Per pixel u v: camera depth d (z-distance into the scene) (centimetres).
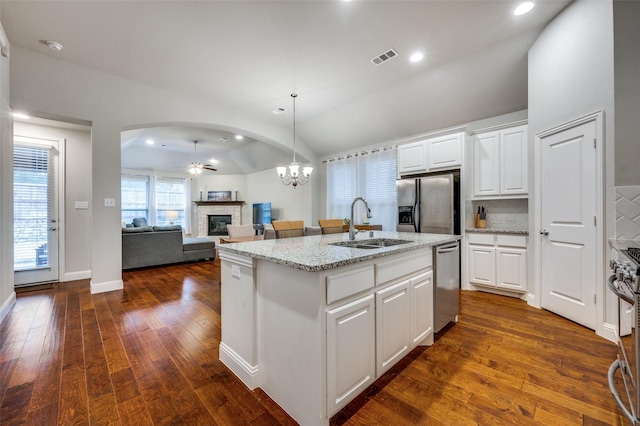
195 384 176
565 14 259
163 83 385
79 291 375
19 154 401
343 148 604
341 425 141
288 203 761
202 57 323
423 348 221
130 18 260
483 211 410
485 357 206
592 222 243
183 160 870
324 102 452
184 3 241
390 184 532
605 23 226
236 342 188
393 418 145
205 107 443
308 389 139
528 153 315
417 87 393
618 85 224
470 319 280
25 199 406
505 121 396
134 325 265
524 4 249
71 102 335
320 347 134
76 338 238
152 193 865
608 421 141
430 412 150
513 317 283
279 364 158
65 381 177
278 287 158
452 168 399
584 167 249
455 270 269
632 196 223
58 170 430
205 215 933
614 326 227
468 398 160
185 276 459
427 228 411
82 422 142
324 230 345
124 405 155
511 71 336
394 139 525
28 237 408
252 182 937
